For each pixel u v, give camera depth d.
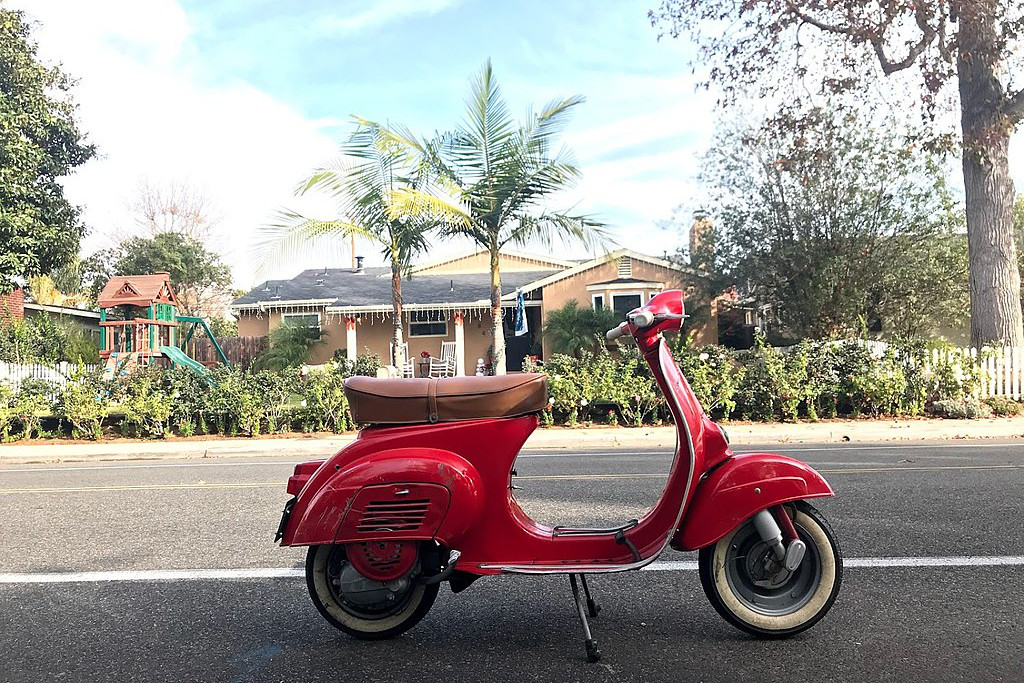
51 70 23.42
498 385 3.79
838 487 7.44
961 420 13.52
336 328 27.28
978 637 3.70
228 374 14.49
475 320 27.58
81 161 24.64
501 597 4.51
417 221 16.48
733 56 17.69
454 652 3.68
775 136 18.88
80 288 41.62
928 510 6.37
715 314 24.16
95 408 13.70
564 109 14.23
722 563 3.73
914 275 20.61
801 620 3.70
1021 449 10.42
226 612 4.32
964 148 15.56
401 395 3.80
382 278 30.77
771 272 21.31
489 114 14.28
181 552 5.60
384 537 3.63
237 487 8.41
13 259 20.77
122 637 3.94
